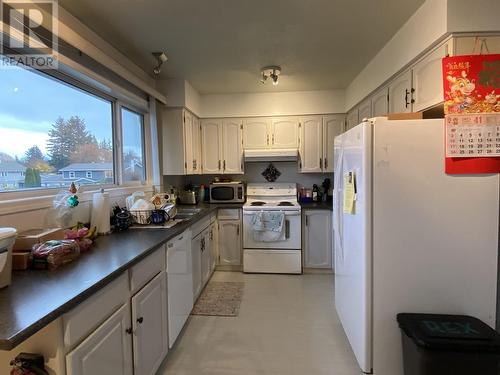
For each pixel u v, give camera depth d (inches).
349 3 69.1
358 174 65.2
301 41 89.4
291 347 81.3
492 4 60.9
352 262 70.7
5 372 39.4
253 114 146.6
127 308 54.0
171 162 127.6
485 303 61.4
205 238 120.3
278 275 136.9
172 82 123.5
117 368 50.1
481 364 51.4
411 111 79.1
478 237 60.9
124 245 64.6
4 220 55.1
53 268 49.2
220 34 83.7
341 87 139.2
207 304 107.0
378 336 63.1
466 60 60.5
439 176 60.9
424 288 62.1
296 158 146.4
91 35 79.5
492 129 60.1
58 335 37.3
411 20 75.6
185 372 71.6
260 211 136.7
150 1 66.5
